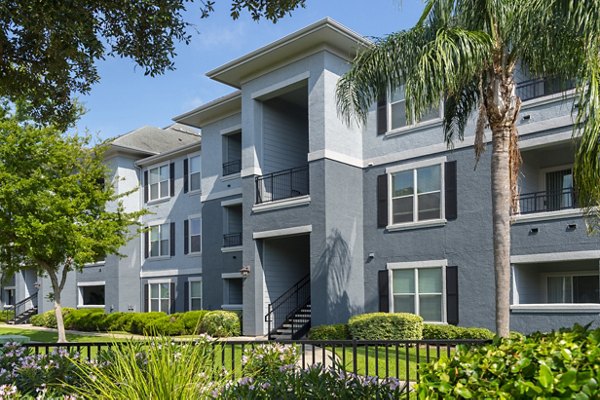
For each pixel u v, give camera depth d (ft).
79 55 23.39
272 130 66.95
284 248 65.62
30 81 24.89
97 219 60.44
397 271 56.49
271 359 17.88
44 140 54.60
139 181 94.32
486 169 50.70
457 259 51.85
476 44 31.96
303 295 66.74
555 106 47.32
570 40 30.60
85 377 17.10
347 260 57.31
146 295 90.94
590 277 49.42
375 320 50.24
